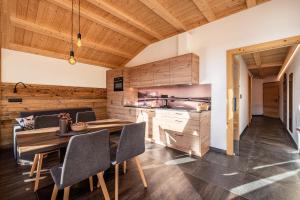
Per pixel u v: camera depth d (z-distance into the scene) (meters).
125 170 2.50
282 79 6.93
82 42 4.06
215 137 3.46
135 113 4.49
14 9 2.82
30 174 2.37
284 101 6.18
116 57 5.20
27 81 3.96
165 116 3.73
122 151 1.85
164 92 4.54
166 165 2.75
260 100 9.84
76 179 1.41
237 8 3.10
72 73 4.77
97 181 2.26
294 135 4.06
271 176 2.36
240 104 4.73
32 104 4.03
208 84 3.60
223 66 3.35
